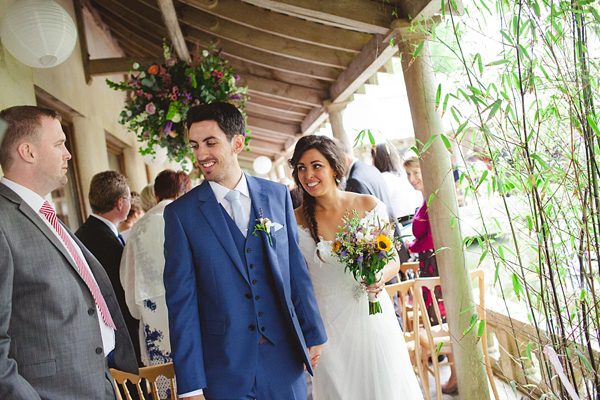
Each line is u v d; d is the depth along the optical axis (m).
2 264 1.31
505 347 3.07
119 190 2.86
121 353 1.73
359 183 3.28
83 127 4.95
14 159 1.49
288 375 1.74
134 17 5.85
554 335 1.59
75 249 1.61
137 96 3.61
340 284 2.31
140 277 2.42
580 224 1.49
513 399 2.85
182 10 4.59
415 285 2.77
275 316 1.74
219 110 1.72
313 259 2.37
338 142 2.42
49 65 2.78
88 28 5.79
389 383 2.24
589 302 1.57
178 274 1.66
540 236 1.54
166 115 3.52
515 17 1.50
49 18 2.57
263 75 5.48
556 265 1.57
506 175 1.73
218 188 1.76
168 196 2.71
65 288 1.45
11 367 1.26
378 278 2.20
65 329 1.44
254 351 1.67
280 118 7.65
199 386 1.57
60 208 4.30
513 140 1.62
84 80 5.14
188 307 1.64
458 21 1.81
